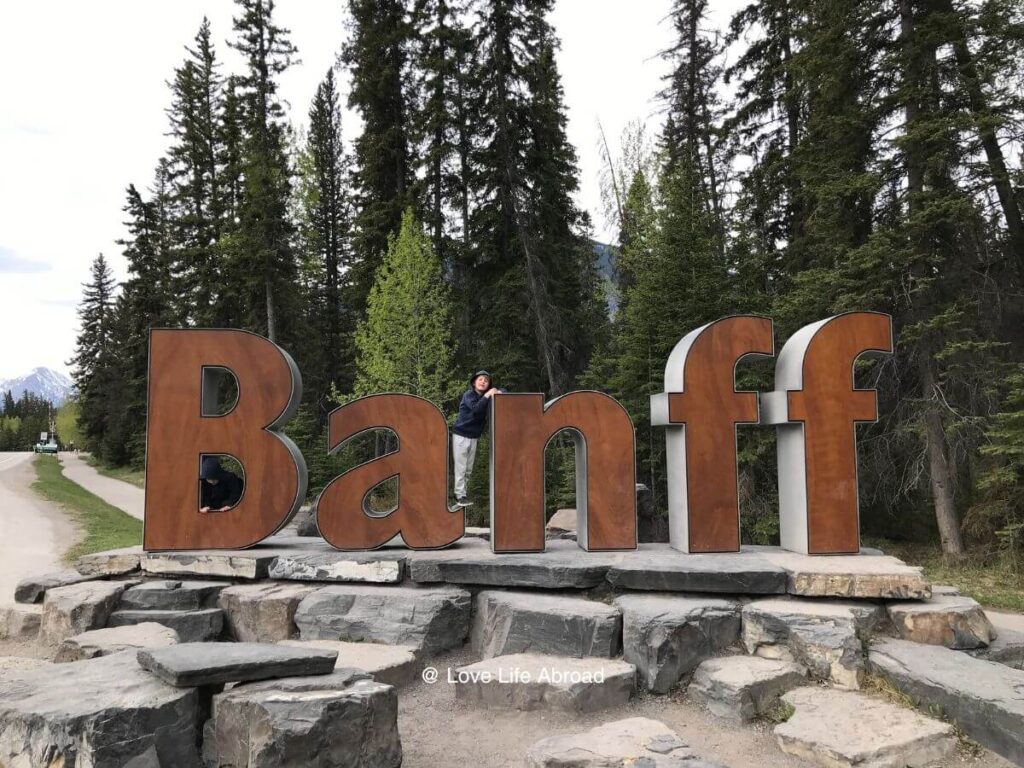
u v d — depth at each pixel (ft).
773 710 15.94
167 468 23.86
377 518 23.36
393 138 84.79
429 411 23.88
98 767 10.55
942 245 39.99
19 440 294.05
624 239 82.94
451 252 79.66
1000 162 38.91
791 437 23.24
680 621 17.66
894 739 13.43
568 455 59.16
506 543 22.67
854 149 42.29
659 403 24.43
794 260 50.39
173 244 115.24
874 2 40.57
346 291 93.09
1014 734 13.30
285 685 12.39
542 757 12.33
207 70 104.99
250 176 83.10
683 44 73.56
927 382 39.06
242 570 22.41
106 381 157.58
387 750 12.61
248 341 24.34
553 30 73.46
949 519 38.68
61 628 20.83
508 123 71.15
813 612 17.95
